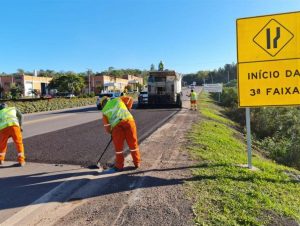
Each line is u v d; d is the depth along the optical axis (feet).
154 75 105.29
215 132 49.32
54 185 22.50
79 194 20.83
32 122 68.85
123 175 24.44
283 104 24.72
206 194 19.95
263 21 24.59
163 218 16.92
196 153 31.24
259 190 21.02
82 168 26.81
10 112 28.22
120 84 373.20
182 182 22.25
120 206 18.62
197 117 70.79
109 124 26.13
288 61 24.36
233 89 156.66
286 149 50.65
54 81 314.14
